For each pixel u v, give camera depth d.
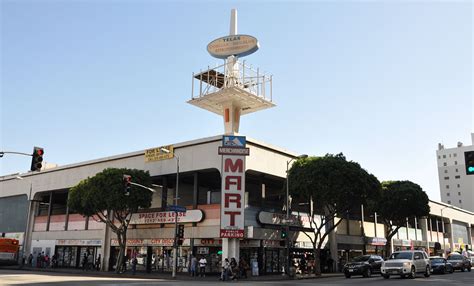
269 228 40.88
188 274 39.56
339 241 50.31
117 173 40.53
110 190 39.50
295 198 40.41
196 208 40.56
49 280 26.61
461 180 134.50
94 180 40.78
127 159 47.69
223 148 38.41
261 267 39.50
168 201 47.78
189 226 40.72
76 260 51.75
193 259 38.12
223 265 34.22
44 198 61.84
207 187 48.94
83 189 41.38
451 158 138.00
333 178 37.06
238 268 34.94
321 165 37.72
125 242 41.66
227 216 37.19
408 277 31.05
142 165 45.84
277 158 43.31
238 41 43.53
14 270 42.88
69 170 54.59
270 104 44.53
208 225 39.28
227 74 43.41
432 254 74.19
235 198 37.62
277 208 44.16
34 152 25.70
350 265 36.75
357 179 37.88
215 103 44.47
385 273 30.39
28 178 60.88
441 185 137.88
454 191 135.00
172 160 43.12
